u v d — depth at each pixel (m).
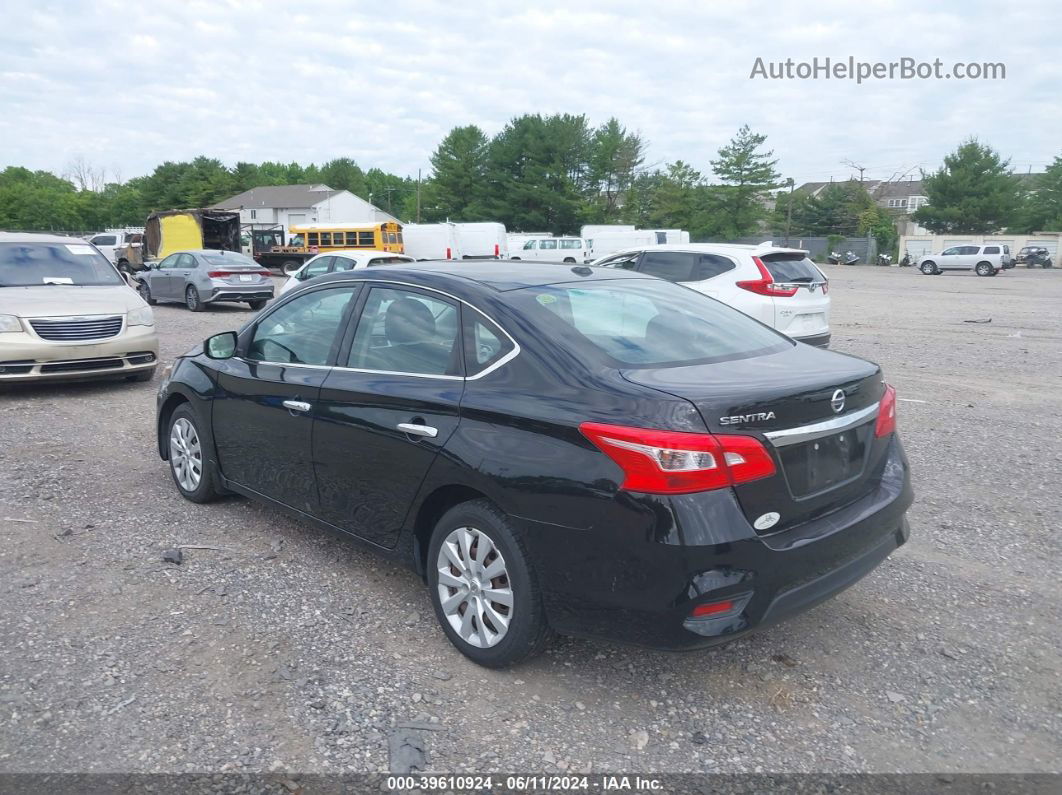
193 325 16.81
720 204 71.19
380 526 4.04
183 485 5.65
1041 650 3.80
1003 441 7.47
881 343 14.66
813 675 3.59
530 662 3.67
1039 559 4.82
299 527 5.23
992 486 6.16
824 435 3.30
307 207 87.81
